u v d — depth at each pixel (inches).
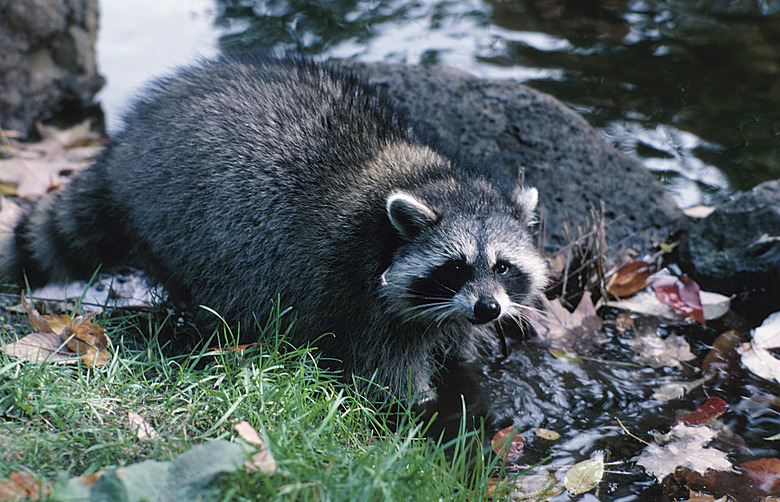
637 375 171.2
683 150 252.2
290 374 143.3
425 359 168.4
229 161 163.9
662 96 281.4
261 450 102.3
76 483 91.5
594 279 203.3
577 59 306.5
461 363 177.6
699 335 186.5
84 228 188.9
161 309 174.1
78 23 276.1
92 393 126.6
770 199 200.7
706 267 202.7
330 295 157.1
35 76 268.5
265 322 165.5
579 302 195.5
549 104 231.6
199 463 98.2
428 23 336.5
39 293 197.2
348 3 353.7
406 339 163.3
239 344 165.5
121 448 111.2
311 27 328.8
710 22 335.9
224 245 163.9
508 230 157.3
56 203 193.3
